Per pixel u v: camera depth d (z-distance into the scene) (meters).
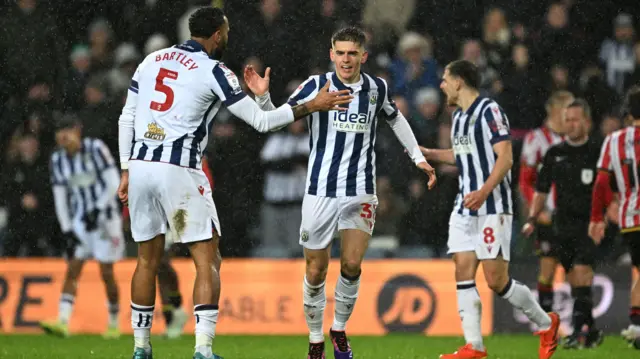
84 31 40.69
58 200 33.72
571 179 30.52
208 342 18.72
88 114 39.84
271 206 37.69
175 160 18.95
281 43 39.81
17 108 40.06
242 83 39.66
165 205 19.06
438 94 38.81
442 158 25.11
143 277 19.69
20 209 39.47
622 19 40.94
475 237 24.25
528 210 34.25
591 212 29.86
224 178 37.91
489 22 40.41
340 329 21.52
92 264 36.03
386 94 21.41
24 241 39.31
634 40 41.12
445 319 34.72
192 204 19.05
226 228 37.66
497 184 23.22
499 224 23.94
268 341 31.59
